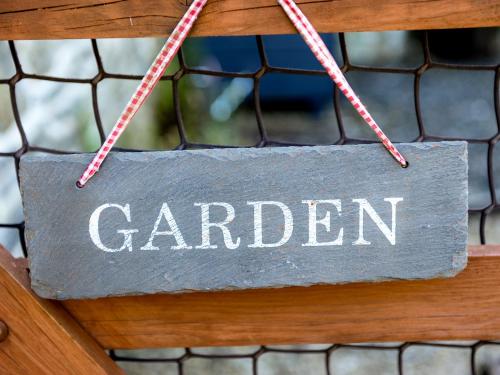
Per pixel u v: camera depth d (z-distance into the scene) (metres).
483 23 1.02
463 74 7.38
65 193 1.04
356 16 1.02
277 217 1.05
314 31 1.01
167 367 2.69
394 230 1.05
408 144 1.02
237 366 2.73
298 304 1.20
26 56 3.04
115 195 1.04
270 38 5.83
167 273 1.07
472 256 1.16
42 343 1.18
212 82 5.23
